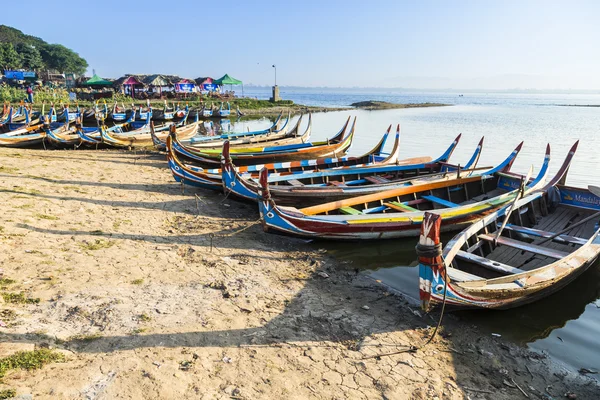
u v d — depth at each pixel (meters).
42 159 18.95
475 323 7.32
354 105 92.62
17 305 6.27
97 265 8.07
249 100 73.38
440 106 96.62
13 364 4.88
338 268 9.30
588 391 5.74
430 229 6.18
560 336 7.11
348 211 10.96
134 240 9.69
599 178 19.55
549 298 8.27
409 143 31.30
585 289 8.73
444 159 16.52
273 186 12.25
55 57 121.31
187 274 8.18
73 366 5.07
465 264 8.35
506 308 7.57
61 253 8.39
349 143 21.55
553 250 8.41
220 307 7.00
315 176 14.30
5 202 11.00
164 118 44.16
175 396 4.80
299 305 7.41
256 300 7.39
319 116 61.06
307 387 5.28
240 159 17.69
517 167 21.97
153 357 5.46
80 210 11.44
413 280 9.02
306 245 10.49
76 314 6.25
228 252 9.56
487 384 5.73
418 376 5.73
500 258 8.93
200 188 15.38
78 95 62.00
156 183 15.75
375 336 6.63
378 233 10.39
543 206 11.60
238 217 12.32
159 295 7.19
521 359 6.39
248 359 5.71
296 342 6.27
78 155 21.31
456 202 13.66
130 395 4.71
